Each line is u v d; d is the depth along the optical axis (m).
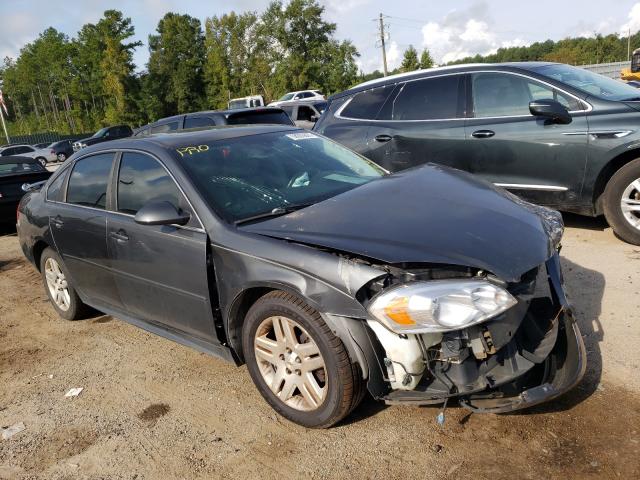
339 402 2.74
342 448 2.79
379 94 6.72
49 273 5.02
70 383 3.84
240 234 3.05
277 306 2.86
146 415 3.32
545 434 2.71
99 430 3.22
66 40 78.06
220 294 3.15
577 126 5.24
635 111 5.03
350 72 52.09
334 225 2.90
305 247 2.79
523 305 2.60
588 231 5.82
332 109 7.18
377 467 2.63
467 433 2.78
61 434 3.23
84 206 4.22
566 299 2.93
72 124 76.38
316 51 55.41
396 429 2.88
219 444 2.96
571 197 5.41
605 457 2.52
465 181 3.49
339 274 2.62
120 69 59.91
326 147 4.19
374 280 2.55
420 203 3.07
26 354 4.42
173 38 69.25
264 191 3.45
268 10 58.25
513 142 5.61
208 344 3.46
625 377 3.10
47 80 86.31
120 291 3.99
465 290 2.41
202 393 3.49
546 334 2.80
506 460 2.57
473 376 2.55
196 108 70.50
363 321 2.62
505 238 2.70
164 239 3.41
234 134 3.99
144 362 4.02
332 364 2.70
